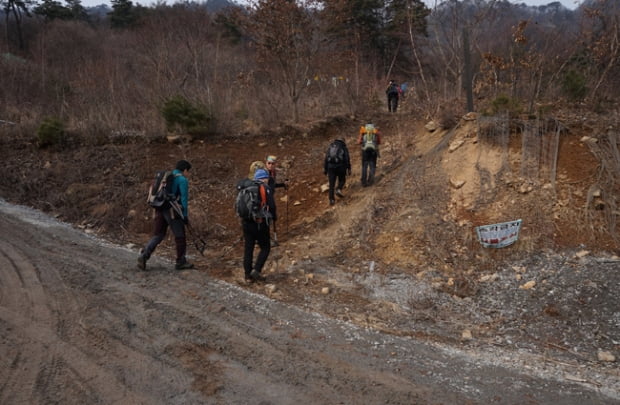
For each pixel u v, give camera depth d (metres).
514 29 10.45
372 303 5.52
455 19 13.42
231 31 24.59
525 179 7.25
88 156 11.02
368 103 14.14
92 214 8.61
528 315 5.12
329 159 8.33
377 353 4.45
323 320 5.09
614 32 11.41
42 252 6.77
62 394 3.67
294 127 12.17
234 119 12.51
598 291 5.24
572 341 4.67
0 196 9.67
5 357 4.13
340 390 3.83
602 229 6.17
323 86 14.42
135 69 19.34
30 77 18.05
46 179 10.18
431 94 13.62
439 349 4.57
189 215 8.16
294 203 9.01
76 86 17.27
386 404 3.65
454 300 5.52
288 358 4.30
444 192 7.75
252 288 5.89
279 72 13.52
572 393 3.86
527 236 6.31
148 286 5.81
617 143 7.42
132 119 12.75
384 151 10.60
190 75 16.09
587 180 6.94
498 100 8.59
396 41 21.66
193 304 5.36
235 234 7.94
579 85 10.23
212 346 4.46
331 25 12.66
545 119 8.27
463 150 8.46
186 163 6.50
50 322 4.78
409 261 6.36
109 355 4.25
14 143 11.91
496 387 3.93
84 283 5.77
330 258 6.74
